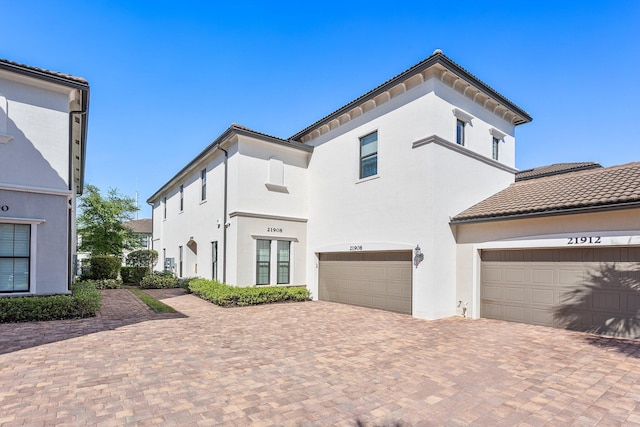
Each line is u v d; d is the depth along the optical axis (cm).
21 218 947
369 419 405
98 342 716
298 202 1564
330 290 1441
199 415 406
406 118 1166
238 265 1356
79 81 1039
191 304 1295
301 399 458
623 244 806
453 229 1124
